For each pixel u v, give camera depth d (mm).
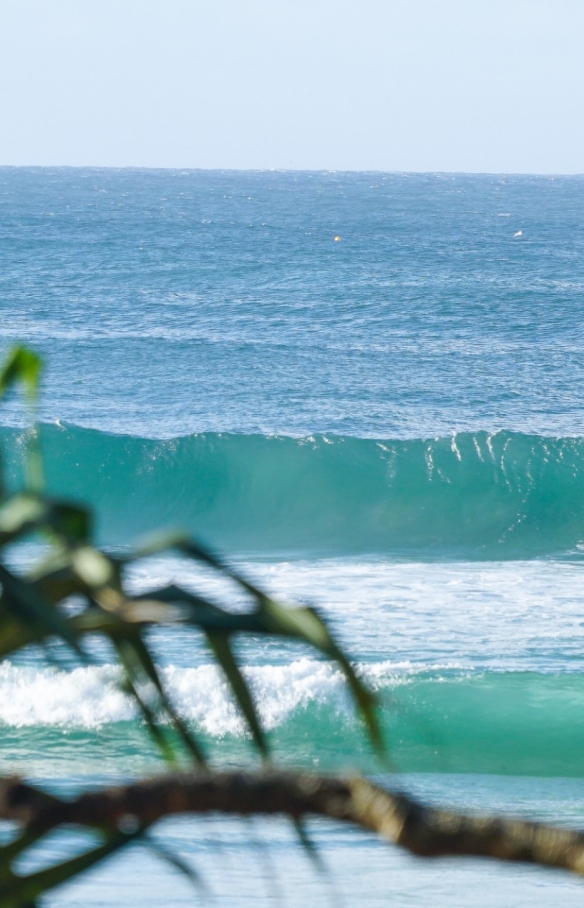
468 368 139500
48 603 2621
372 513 93562
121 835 2832
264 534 92938
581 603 59500
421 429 110812
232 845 27344
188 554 2717
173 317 176125
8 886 2836
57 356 140750
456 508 93312
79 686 40281
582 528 91062
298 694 41562
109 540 93875
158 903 22531
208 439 96500
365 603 59062
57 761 36938
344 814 2502
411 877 25469
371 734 2713
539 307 192875
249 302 194625
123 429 109375
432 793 36312
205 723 39094
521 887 25516
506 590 63094
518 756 39719
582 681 43969
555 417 116438
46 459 95312
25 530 2635
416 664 46156
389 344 155625
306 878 25156
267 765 2709
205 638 2803
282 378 131625
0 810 2740
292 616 2637
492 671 44844
